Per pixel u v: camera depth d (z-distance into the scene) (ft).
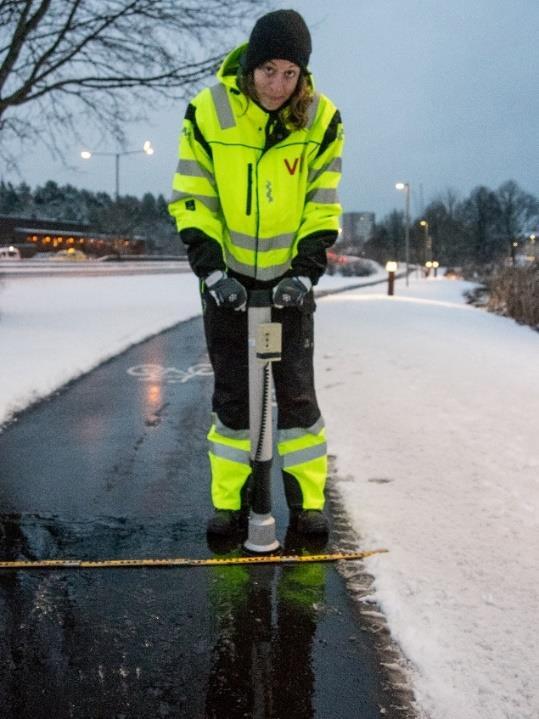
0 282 62.80
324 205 9.70
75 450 14.58
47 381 21.16
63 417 17.37
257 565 9.33
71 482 12.62
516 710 6.38
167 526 10.63
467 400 18.19
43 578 9.06
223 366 10.21
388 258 287.07
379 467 12.86
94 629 7.88
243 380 10.23
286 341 10.09
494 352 27.07
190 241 9.29
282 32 8.55
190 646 7.54
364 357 25.55
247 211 9.48
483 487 11.75
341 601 8.41
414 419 16.22
